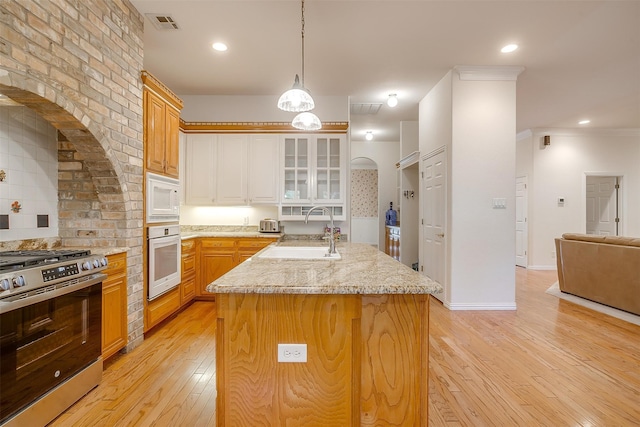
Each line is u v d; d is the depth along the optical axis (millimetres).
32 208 2215
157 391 1942
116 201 2367
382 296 1363
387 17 2641
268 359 1351
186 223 4477
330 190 4180
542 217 6047
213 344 2629
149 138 2697
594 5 2477
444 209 3738
